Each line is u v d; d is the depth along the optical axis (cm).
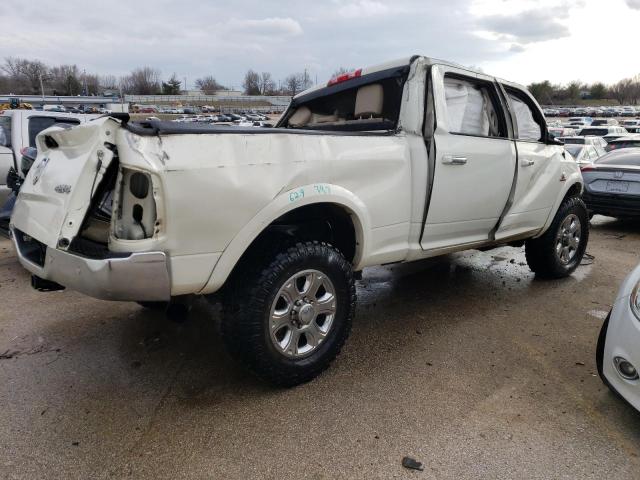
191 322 376
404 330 367
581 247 506
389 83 346
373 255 309
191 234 227
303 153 262
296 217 295
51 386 284
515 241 455
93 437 238
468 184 355
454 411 261
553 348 337
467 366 310
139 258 217
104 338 347
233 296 257
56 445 232
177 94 11394
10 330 360
